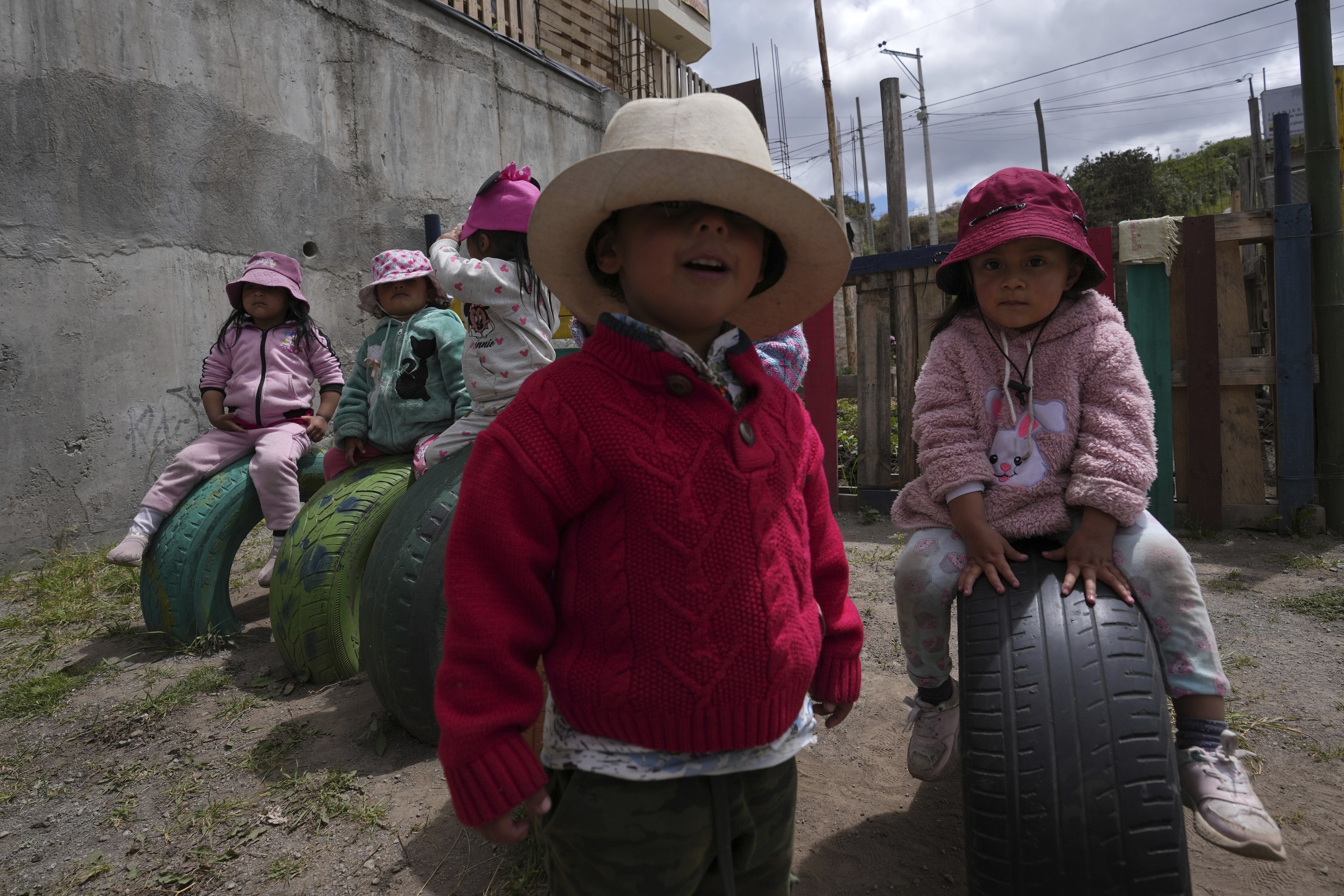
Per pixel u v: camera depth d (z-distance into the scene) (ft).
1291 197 15.14
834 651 4.81
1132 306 15.40
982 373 6.56
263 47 21.01
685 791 3.91
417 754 8.70
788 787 4.38
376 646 8.52
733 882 4.01
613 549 3.80
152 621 12.08
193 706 10.07
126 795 8.26
